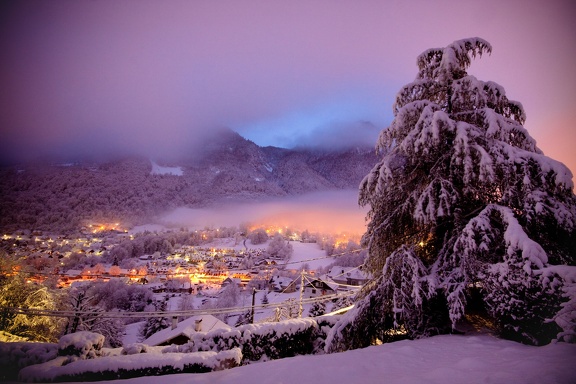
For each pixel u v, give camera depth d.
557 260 7.57
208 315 22.66
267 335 9.54
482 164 7.63
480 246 7.20
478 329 7.88
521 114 9.30
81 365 6.09
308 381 4.60
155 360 6.38
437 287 7.52
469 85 8.85
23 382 5.85
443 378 4.16
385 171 8.95
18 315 19.08
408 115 9.10
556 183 7.24
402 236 9.48
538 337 6.30
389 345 6.91
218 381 4.95
